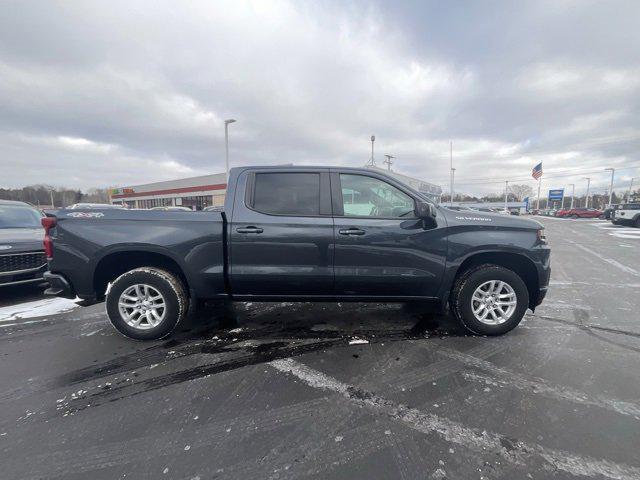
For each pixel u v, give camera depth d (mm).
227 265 3516
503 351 3307
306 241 3467
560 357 3180
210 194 46656
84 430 2219
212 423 2273
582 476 1813
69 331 3928
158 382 2799
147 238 3439
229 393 2623
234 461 1938
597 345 3451
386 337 3654
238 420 2299
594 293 5547
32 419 2338
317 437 2125
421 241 3523
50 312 4629
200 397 2576
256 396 2580
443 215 3602
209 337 3693
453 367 2994
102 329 3988
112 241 3434
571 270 7629
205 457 1974
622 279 6656
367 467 1887
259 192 3572
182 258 3475
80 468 1902
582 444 2045
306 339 3617
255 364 3082
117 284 3502
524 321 4168
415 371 2932
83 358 3238
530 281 3799
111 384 2777
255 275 3500
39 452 2027
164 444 2082
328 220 3488
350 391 2633
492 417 2303
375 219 3527
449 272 3570
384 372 2920
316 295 3641
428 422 2258
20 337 3758
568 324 4062
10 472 1876
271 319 4219
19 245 4871
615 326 3996
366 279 3521
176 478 1828
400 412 2367
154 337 3562
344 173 3609
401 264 3529
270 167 3643
